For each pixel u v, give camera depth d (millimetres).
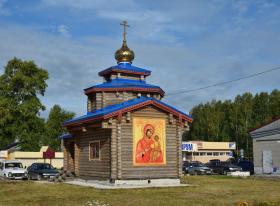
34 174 41812
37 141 67188
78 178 33469
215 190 26344
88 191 25328
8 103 64688
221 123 102438
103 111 30328
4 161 44156
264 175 42094
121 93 32906
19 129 65062
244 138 96188
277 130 41875
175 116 30734
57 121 98188
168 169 30047
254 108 98875
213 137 100750
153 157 29578
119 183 28422
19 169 42719
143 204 19547
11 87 65625
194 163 54625
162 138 30062
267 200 21219
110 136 29078
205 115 104188
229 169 51094
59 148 96500
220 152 82250
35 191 25984
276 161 41625
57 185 29984
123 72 34781
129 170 28766
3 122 63750
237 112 99438
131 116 29188
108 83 34031
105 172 29656
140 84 33969
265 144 43000
